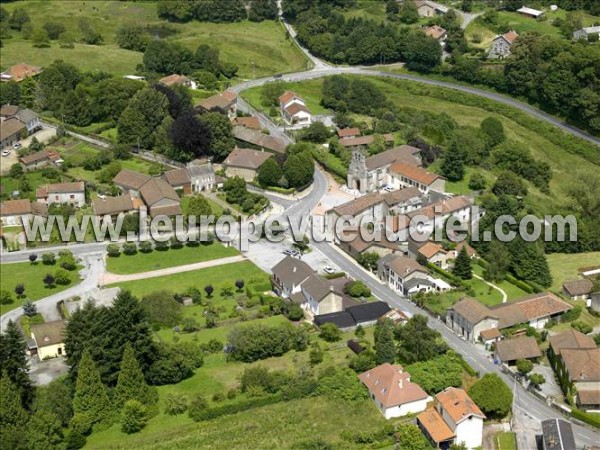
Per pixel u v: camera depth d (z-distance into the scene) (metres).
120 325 162.88
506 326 188.12
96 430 152.88
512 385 170.00
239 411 158.38
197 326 188.88
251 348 173.50
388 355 170.88
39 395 157.25
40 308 198.50
